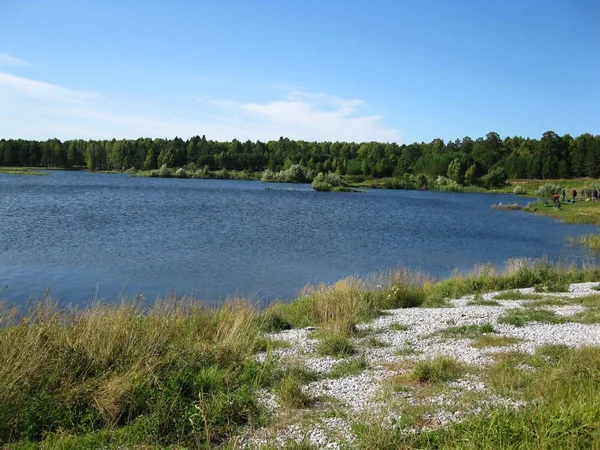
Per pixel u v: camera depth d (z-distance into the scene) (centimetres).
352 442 576
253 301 1680
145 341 847
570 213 5597
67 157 16025
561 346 940
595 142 13950
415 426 610
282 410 677
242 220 4234
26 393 650
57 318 898
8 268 2094
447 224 4597
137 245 2761
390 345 1014
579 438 525
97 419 635
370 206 6462
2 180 9206
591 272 1902
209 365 827
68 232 3148
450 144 19775
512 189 11362
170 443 584
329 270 2284
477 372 820
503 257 2839
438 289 1656
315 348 995
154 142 17038
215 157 15825
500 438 529
